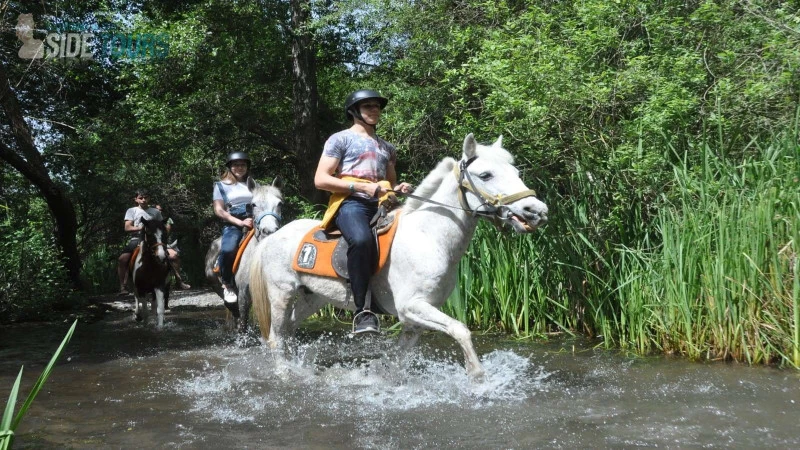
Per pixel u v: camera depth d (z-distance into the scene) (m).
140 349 7.41
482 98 9.47
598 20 7.57
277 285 5.59
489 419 4.20
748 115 6.58
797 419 4.05
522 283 7.63
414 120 9.84
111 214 18.69
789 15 6.66
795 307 5.38
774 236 5.63
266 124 17.38
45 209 19.48
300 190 16.14
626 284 6.57
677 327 6.13
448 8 10.81
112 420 4.43
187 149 17.25
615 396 4.70
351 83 17.03
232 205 8.00
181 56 14.83
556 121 7.18
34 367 6.45
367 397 4.80
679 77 6.63
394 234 4.96
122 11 16.78
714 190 6.08
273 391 5.08
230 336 8.27
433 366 5.90
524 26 8.63
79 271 15.41
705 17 6.96
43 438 4.07
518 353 6.47
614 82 6.91
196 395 5.05
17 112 13.89
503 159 4.73
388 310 5.14
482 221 7.82
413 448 3.69
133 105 16.33
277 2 15.17
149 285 9.73
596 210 7.25
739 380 5.07
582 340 7.09
